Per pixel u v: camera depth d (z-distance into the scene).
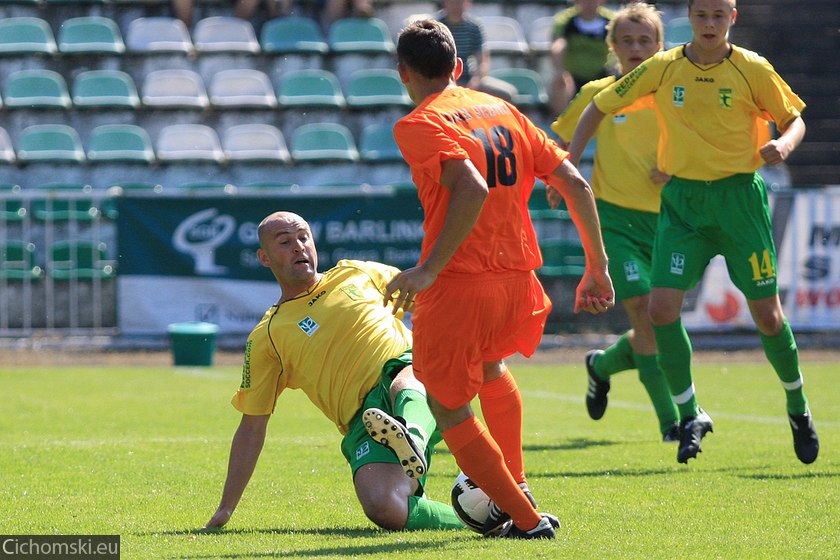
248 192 48.84
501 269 14.60
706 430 22.52
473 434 14.69
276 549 14.66
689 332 50.59
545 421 31.31
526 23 70.06
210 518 17.25
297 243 17.83
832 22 71.31
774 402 35.19
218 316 49.25
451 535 15.73
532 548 14.30
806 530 15.73
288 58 64.69
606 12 56.28
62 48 63.44
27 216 50.25
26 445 25.28
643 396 37.81
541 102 60.78
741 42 70.06
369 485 16.25
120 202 48.88
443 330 14.43
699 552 14.13
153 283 49.00
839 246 50.31
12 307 51.06
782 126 21.75
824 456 23.58
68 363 46.59
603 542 14.75
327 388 17.56
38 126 59.81
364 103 62.28
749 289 21.94
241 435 17.19
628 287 26.78
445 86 15.08
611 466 22.62
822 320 50.41
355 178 58.75
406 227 48.97
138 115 61.09
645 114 27.36
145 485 20.22
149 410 32.59
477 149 14.38
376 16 69.19
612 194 27.38
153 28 65.06
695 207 22.08
